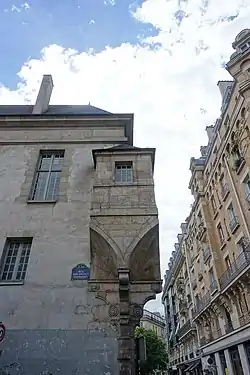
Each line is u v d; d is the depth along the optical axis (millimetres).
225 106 24781
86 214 9953
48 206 10164
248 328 19625
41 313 8062
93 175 10914
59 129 12461
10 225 9734
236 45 22625
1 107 16109
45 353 7461
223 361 25891
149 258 8500
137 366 7922
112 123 12477
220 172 26938
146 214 8617
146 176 9672
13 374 7164
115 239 8180
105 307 8047
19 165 11406
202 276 32156
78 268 8781
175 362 54562
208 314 30281
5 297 8336
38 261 8984
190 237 38625
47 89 15086
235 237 23453
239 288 22109
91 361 7289
